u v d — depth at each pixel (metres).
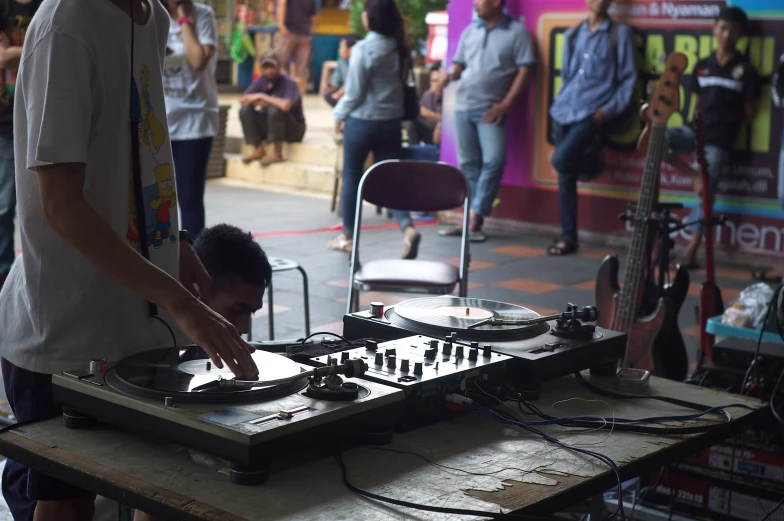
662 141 4.02
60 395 1.60
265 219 8.40
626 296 3.80
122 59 1.76
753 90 6.59
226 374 1.56
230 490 1.39
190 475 1.43
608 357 1.99
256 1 14.92
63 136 1.61
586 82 7.08
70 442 1.54
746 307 3.30
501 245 7.54
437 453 1.58
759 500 2.77
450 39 8.38
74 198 1.63
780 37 6.53
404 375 1.65
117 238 1.64
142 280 1.62
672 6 7.00
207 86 5.51
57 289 1.79
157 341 1.90
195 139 5.51
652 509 2.91
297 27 14.62
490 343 1.90
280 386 1.52
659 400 1.92
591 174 7.39
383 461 1.54
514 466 1.54
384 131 6.74
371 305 2.10
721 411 1.85
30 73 1.66
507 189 8.11
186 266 2.13
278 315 5.25
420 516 1.34
